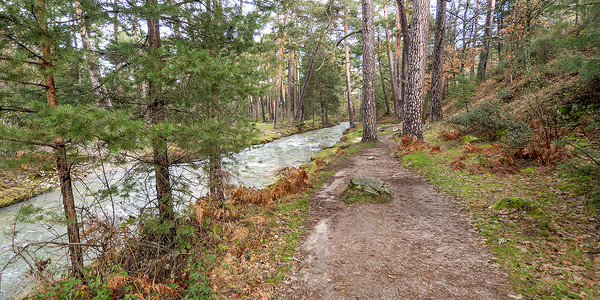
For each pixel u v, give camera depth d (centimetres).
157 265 418
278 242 549
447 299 339
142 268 407
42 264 387
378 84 4722
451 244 471
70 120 277
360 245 507
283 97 5134
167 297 380
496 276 367
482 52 2433
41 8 367
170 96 452
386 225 581
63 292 363
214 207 638
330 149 1800
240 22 580
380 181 795
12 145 291
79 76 471
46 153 346
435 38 1891
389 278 397
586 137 746
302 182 910
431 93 1961
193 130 397
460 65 2544
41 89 427
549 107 953
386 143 1617
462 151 1075
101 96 480
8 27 362
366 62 1608
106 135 304
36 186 377
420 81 1332
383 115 4216
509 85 1677
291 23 2302
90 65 460
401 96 3034
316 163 1220
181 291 396
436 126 1741
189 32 554
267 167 1498
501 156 834
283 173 955
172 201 478
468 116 1214
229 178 632
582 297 299
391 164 1123
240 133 524
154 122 420
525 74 1476
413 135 1355
